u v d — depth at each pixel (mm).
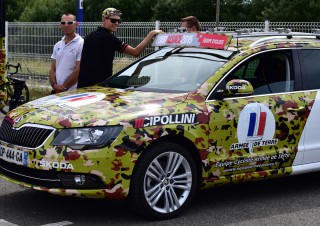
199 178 5910
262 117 6145
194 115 5750
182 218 5789
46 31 16516
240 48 6359
